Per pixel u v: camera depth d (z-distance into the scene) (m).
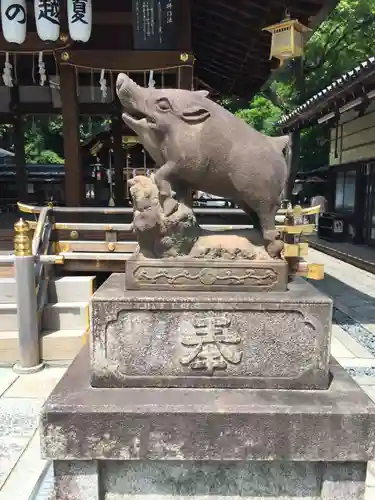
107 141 12.39
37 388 3.88
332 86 8.12
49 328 4.63
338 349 4.95
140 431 1.72
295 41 5.07
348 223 13.50
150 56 5.79
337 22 14.37
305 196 19.38
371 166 12.11
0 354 4.36
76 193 6.37
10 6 5.21
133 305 1.83
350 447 1.73
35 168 17.44
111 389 1.86
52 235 5.11
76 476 1.79
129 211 5.12
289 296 1.89
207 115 1.88
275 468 1.83
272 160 1.94
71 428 1.72
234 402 1.76
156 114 1.90
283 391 1.86
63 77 6.05
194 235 2.01
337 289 8.09
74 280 4.88
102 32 5.93
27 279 4.13
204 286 1.96
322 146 18.00
